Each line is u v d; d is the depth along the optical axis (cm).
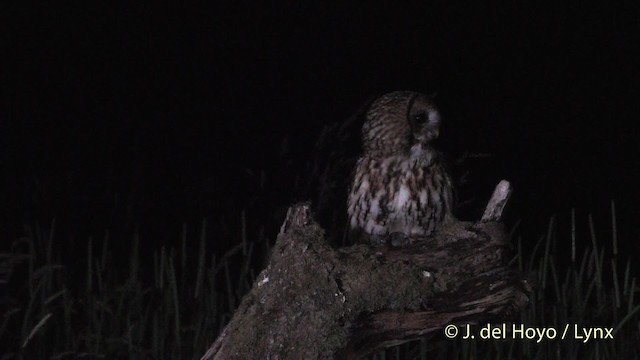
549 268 739
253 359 380
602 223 888
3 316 571
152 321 598
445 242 382
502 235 384
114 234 742
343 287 378
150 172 895
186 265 697
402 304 378
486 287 382
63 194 775
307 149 973
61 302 620
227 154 950
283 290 380
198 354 559
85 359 562
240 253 725
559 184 971
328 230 602
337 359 379
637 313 597
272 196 764
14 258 582
